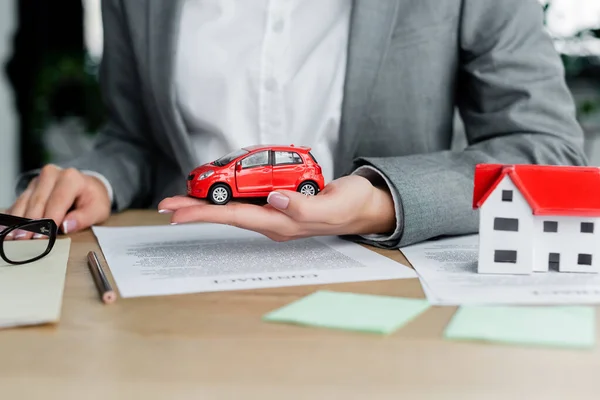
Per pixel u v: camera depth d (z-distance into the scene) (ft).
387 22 3.54
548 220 2.03
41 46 11.56
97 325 1.52
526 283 1.90
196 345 1.38
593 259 2.03
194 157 3.83
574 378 1.20
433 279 1.95
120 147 4.16
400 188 2.46
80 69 11.53
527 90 3.40
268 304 1.69
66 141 12.07
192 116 3.98
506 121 3.37
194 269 2.09
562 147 3.17
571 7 7.60
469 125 3.75
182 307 1.67
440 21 3.70
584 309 1.62
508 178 2.00
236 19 3.92
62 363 1.28
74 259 2.31
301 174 2.40
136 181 3.91
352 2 3.60
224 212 2.08
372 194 2.43
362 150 3.87
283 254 2.34
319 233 2.35
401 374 1.22
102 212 3.11
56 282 1.87
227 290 1.83
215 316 1.59
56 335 1.46
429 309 1.65
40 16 11.48
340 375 1.21
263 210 2.15
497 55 3.54
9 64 11.39
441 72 3.77
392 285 1.89
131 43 3.97
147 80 3.81
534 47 3.55
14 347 1.38
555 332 1.43
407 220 2.43
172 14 3.63
